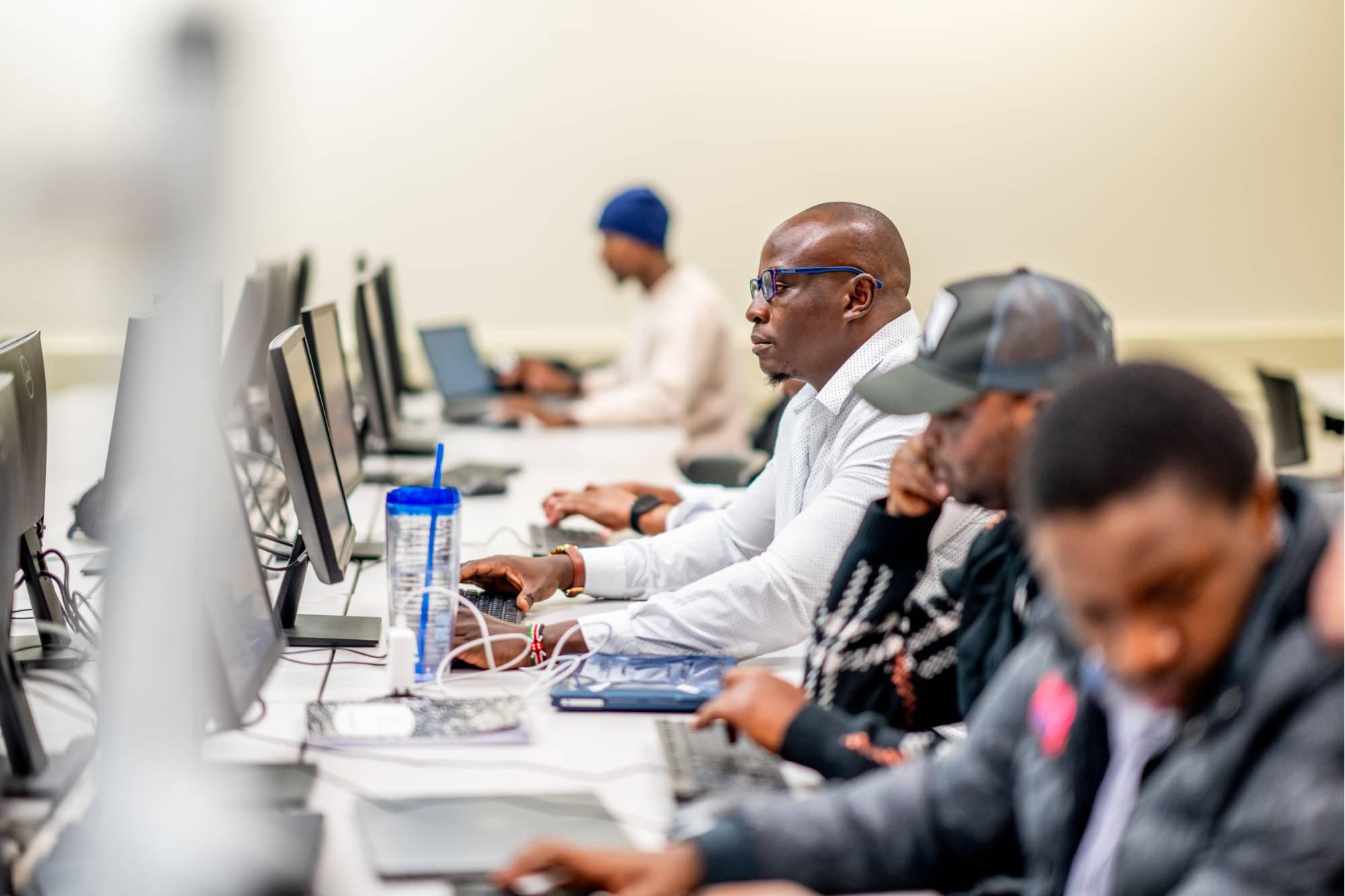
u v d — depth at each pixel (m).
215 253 1.08
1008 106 5.73
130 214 1.04
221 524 1.49
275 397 1.81
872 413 2.09
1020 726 1.21
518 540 2.88
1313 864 0.89
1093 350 1.36
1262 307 5.83
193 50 0.99
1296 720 0.91
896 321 2.20
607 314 5.87
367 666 1.91
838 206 2.22
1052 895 1.11
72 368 4.64
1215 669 0.94
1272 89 5.72
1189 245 5.80
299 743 1.59
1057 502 0.93
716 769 1.51
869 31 5.69
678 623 1.95
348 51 5.63
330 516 1.98
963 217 5.79
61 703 1.69
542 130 5.74
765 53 5.71
